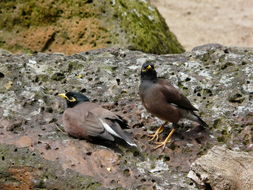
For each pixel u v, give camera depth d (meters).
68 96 11.84
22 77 13.23
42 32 17.66
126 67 13.76
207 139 11.73
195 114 11.86
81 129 11.34
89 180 10.70
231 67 13.38
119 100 12.77
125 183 10.63
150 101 11.65
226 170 10.46
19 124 11.91
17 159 11.18
